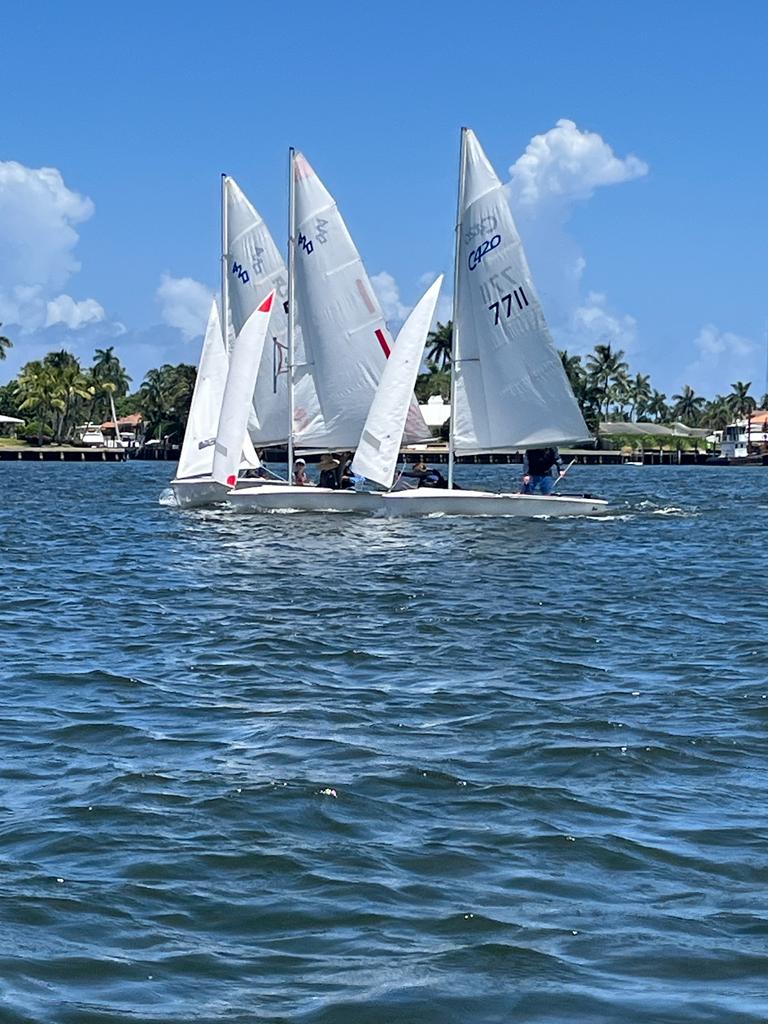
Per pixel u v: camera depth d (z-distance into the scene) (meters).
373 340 52.41
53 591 30.58
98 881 11.14
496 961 9.61
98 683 19.39
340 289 52.22
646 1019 8.71
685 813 13.09
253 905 10.66
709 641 23.53
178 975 9.38
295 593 30.25
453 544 41.62
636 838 12.30
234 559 37.66
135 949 9.81
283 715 17.30
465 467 160.12
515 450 50.28
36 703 18.00
